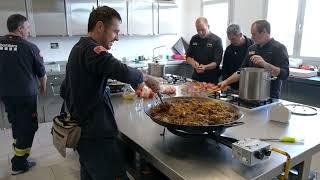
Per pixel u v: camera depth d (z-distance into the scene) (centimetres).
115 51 525
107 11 141
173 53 593
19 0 382
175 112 142
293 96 354
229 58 330
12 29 258
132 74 134
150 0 504
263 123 162
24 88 260
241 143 114
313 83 328
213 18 553
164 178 163
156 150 129
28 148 271
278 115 163
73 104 145
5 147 324
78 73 139
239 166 113
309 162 135
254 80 189
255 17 458
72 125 143
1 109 379
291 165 118
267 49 244
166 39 588
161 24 531
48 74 393
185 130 122
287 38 433
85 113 142
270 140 137
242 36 319
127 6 477
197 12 580
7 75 256
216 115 137
